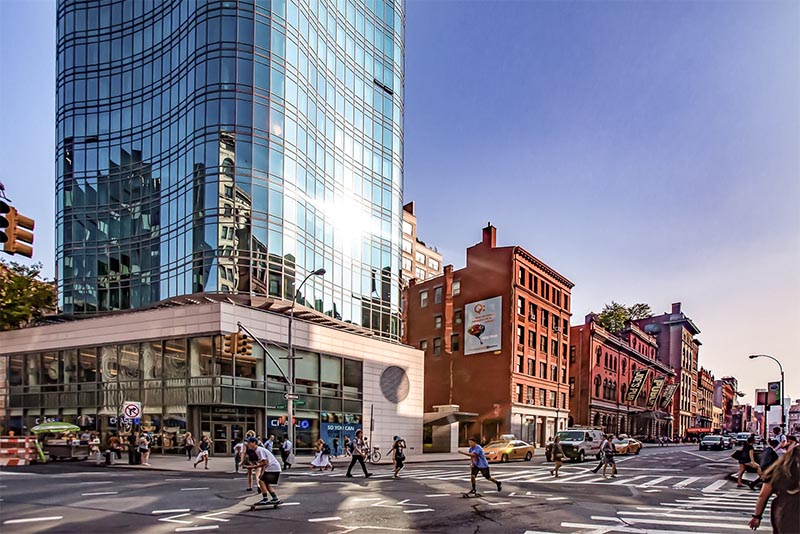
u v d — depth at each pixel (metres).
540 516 13.11
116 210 42.12
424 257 94.75
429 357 63.97
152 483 19.20
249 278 35.72
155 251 39.53
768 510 14.62
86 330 37.44
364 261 46.81
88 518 11.96
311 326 38.53
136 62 43.25
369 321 46.38
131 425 32.22
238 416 33.56
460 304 61.75
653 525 12.16
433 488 18.69
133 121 42.59
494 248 59.53
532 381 59.62
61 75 45.47
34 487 17.58
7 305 42.69
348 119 46.81
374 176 49.22
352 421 41.34
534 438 58.84
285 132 38.91
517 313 57.81
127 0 44.38
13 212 10.96
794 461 6.58
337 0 46.66
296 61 40.53
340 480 21.27
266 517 12.40
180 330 33.66
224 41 37.50
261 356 34.81
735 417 180.12
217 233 35.47
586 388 70.31
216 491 16.91
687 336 118.00
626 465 32.59
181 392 33.28
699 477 24.73
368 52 50.34
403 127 55.41
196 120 37.41
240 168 36.47
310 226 40.88
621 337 89.06
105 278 41.66
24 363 39.88
